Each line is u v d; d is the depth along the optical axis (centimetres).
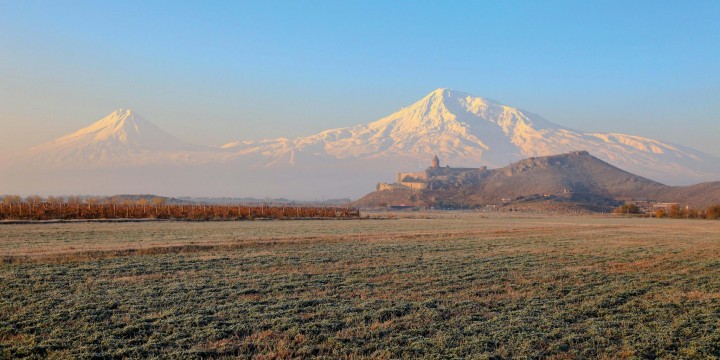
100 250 3491
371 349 1466
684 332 1683
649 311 1967
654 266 3219
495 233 6344
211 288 2261
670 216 15375
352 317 1783
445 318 1816
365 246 4284
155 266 2886
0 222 6931
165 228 6412
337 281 2486
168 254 3497
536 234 6353
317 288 2300
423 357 1399
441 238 5334
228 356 1388
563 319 1823
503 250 4103
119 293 2131
